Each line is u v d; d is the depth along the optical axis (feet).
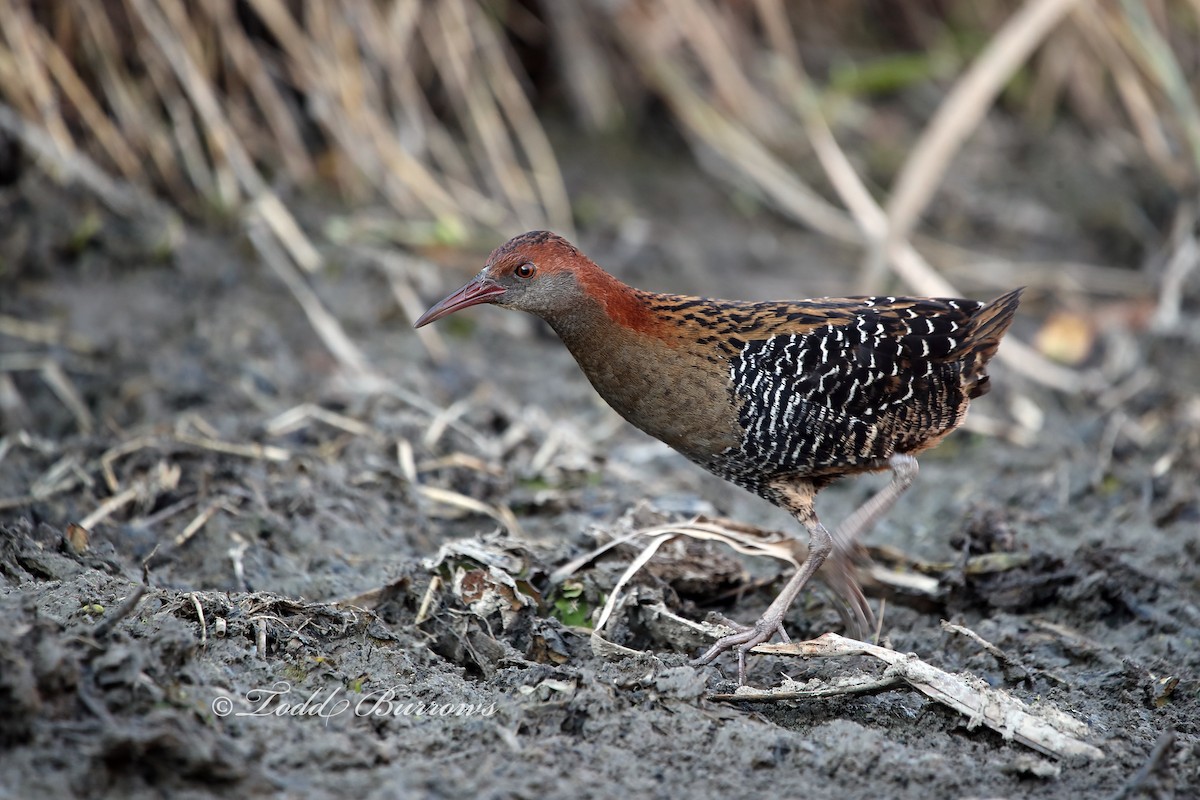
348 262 42.09
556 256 26.23
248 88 45.11
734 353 25.85
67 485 30.01
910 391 26.25
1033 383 40.19
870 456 26.50
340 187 45.06
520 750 20.61
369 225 43.75
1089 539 31.01
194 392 35.22
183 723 19.22
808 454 26.16
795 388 25.63
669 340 26.08
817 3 55.31
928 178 41.70
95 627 20.94
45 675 19.12
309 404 35.04
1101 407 38.78
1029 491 33.83
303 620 23.82
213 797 18.65
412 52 46.65
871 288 41.73
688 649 25.30
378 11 45.85
